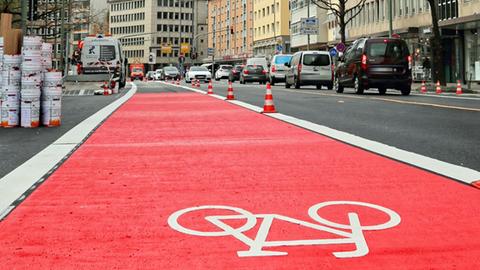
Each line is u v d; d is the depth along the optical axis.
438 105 15.46
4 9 27.20
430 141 8.09
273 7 84.38
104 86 24.23
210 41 121.88
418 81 40.53
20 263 3.06
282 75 40.31
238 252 3.22
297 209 4.18
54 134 9.20
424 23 40.59
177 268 2.97
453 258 3.11
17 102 10.36
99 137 8.75
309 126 10.11
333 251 3.23
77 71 31.48
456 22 32.88
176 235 3.56
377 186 4.98
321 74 29.53
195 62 140.38
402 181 5.19
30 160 6.52
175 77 63.38
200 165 6.15
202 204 4.36
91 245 3.38
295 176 5.47
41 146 7.77
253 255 3.17
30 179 5.39
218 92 25.47
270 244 3.36
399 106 15.13
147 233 3.61
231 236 3.53
